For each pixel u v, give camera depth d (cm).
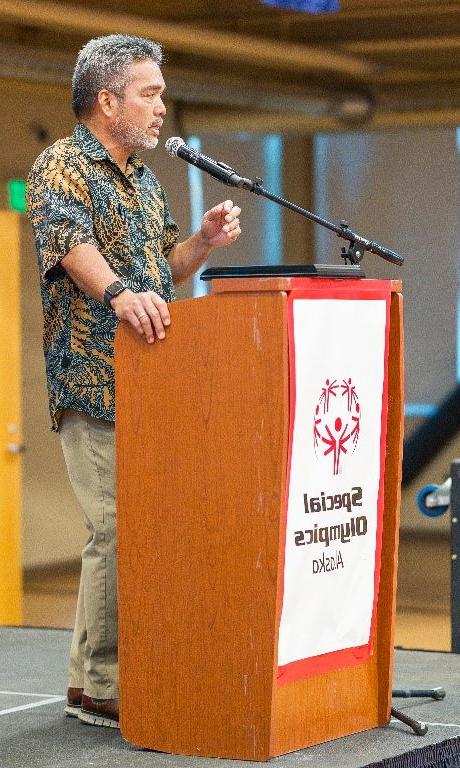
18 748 479
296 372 442
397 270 2031
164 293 518
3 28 1520
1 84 1494
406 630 1564
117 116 505
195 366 451
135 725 473
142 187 523
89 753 470
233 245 1948
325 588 466
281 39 1709
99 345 501
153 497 462
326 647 471
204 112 1830
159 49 516
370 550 484
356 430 471
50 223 489
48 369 510
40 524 1547
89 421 505
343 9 1598
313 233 2031
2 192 1496
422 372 2031
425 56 1822
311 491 457
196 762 451
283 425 437
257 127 1831
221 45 1475
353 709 484
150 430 461
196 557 455
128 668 472
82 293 501
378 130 1898
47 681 594
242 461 445
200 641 456
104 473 504
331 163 2031
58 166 499
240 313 441
